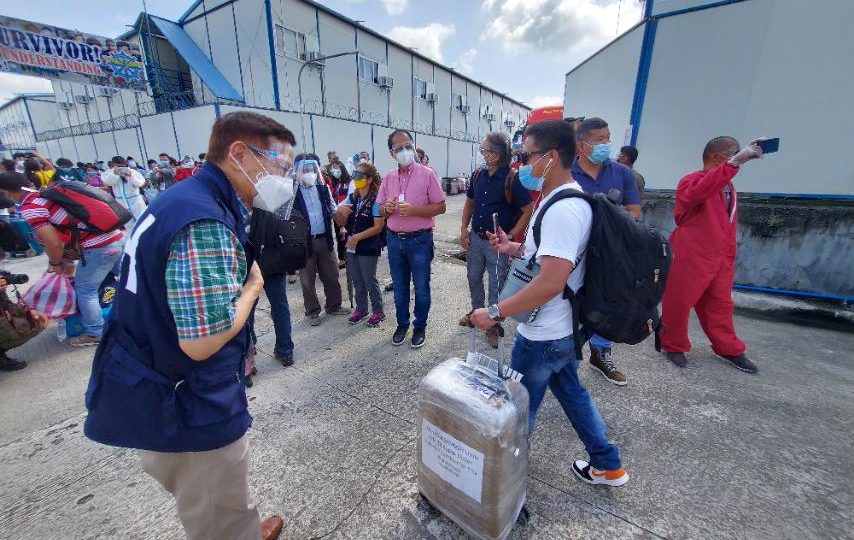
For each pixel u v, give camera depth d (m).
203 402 1.07
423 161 8.96
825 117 3.76
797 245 3.98
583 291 1.52
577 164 2.75
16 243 3.26
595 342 2.79
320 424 2.38
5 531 1.71
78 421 2.47
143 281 0.97
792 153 3.96
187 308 0.93
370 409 2.53
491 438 1.33
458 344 3.43
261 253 2.78
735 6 3.95
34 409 2.60
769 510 1.74
